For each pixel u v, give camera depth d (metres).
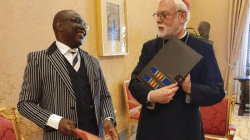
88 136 1.03
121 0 3.42
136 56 4.01
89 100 1.39
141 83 1.37
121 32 3.47
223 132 2.34
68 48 1.36
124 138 3.63
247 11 5.76
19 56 2.05
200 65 1.33
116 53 3.34
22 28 2.06
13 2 1.98
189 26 6.66
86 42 2.84
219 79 1.32
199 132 1.37
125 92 3.45
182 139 1.32
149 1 4.33
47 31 2.31
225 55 6.18
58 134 1.29
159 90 1.22
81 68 1.40
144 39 4.23
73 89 1.32
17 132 1.69
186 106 1.34
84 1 2.79
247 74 5.97
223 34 6.16
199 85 1.27
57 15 1.34
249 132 4.02
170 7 1.26
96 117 1.40
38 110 1.22
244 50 5.87
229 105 2.34
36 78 1.27
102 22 3.02
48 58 1.31
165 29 1.32
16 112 1.70
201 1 6.42
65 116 1.29
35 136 2.22
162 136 1.35
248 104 5.34
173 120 1.33
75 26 1.32
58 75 1.29
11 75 1.99
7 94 1.97
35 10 2.17
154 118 1.39
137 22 3.97
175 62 1.26
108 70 3.28
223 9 6.09
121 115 3.59
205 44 1.37
